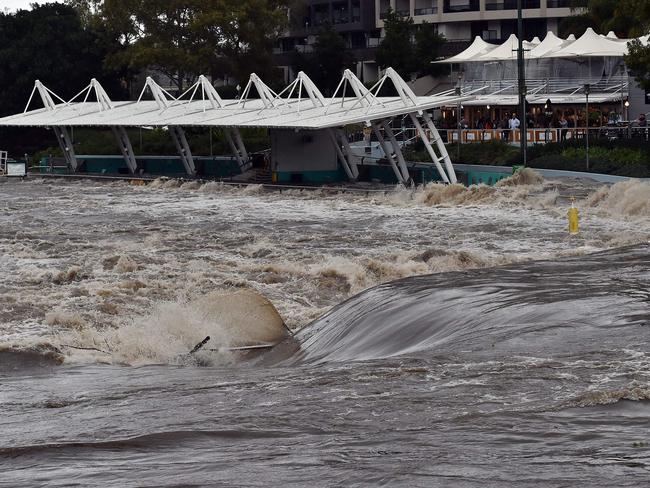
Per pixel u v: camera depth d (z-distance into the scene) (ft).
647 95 449.06
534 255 212.23
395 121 526.16
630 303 106.73
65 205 338.75
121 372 117.08
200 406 85.51
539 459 63.41
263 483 62.39
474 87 499.92
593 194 286.05
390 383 85.30
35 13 611.88
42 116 476.95
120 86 634.84
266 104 413.39
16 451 73.61
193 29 564.30
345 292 186.60
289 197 343.46
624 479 59.16
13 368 124.16
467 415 73.87
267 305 134.92
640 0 364.99
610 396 75.31
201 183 394.11
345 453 67.41
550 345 92.94
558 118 451.94
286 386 88.74
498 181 328.08
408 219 274.16
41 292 180.14
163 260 213.66
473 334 101.35
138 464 68.18
